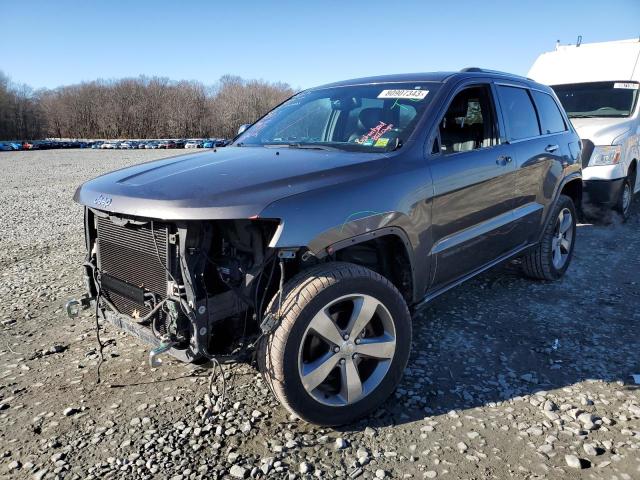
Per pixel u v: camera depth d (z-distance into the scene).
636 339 4.04
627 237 7.39
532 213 4.68
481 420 3.02
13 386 3.49
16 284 5.71
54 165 30.56
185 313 2.71
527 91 4.95
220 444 2.83
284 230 2.65
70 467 2.68
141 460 2.71
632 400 3.20
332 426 2.94
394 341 3.08
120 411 3.16
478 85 4.18
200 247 2.74
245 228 2.82
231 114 103.06
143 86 106.62
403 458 2.70
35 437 2.93
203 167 3.23
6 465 2.71
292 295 2.73
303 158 3.31
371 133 3.68
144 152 48.84
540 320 4.41
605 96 8.98
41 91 117.88
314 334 2.83
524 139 4.62
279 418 3.05
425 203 3.36
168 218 2.60
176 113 103.19
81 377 3.59
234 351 2.98
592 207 7.91
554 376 3.49
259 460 2.70
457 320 4.41
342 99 4.20
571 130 5.68
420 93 3.86
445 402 3.21
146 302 2.98
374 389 3.02
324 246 2.77
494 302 4.82
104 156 41.28
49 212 11.22
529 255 5.20
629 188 8.46
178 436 2.91
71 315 3.43
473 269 4.07
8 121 102.25
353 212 2.90
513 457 2.70
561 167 5.12
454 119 3.97
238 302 2.89
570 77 9.66
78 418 3.10
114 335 4.26
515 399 3.23
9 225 9.57
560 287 5.23
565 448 2.75
